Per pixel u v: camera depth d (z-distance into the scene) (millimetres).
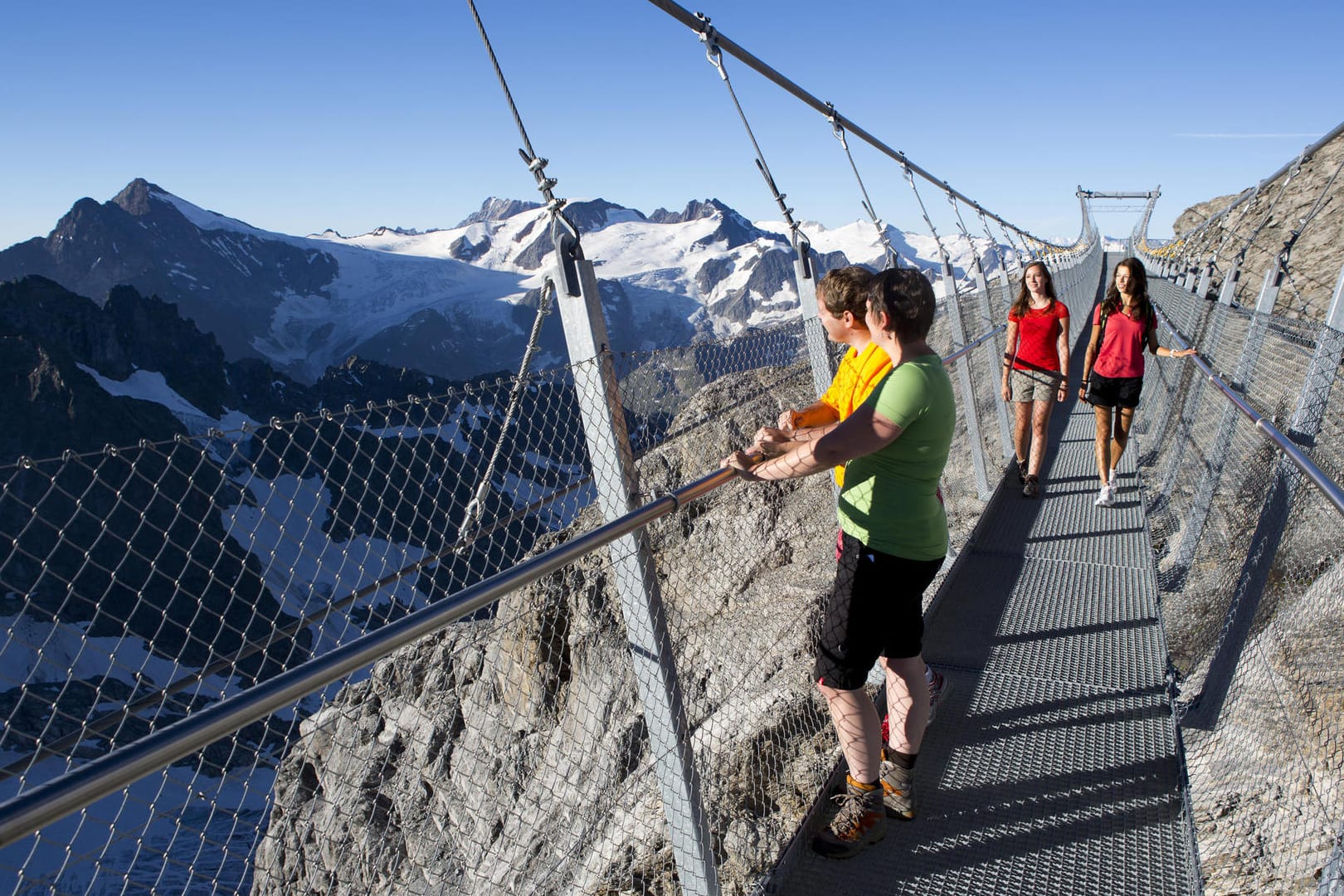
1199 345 8406
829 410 2889
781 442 2555
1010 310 6480
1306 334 4133
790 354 4090
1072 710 3434
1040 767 3084
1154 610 4363
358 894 1848
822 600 4086
